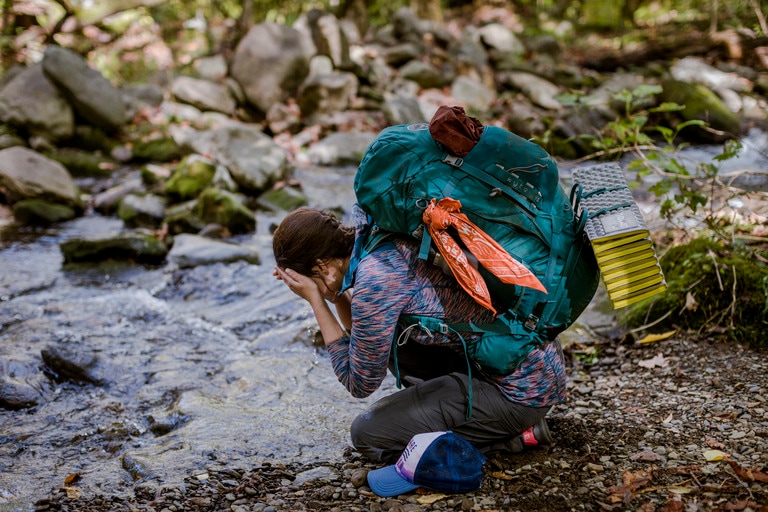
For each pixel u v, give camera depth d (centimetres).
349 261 238
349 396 322
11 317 432
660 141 898
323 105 918
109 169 748
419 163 217
